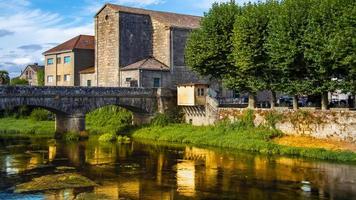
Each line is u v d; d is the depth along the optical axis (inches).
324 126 1692.9
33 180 1195.3
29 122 2743.6
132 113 2421.3
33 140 2031.3
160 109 2305.6
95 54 2785.4
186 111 2295.8
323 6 1685.5
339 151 1547.7
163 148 1806.1
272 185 1143.0
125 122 2469.2
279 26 1787.6
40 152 1679.4
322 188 1109.1
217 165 1421.0
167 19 2709.2
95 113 2635.3
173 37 2598.4
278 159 1521.9
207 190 1095.0
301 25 1745.8
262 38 1887.3
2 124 2677.2
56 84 3139.8
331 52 1596.9
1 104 1792.6
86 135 2060.8
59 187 1120.2
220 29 2085.4
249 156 1589.6
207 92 2220.7
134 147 1838.1
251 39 1888.5
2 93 1792.6
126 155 1628.9
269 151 1652.3
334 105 2352.4
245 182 1178.0
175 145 1897.1
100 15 2743.6
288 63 1754.4
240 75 2007.9
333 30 1638.8
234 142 1804.9
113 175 1270.9
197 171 1327.5
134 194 1056.8
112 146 1865.2
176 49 2608.3
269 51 1851.6
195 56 2143.2
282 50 1761.8
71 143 1940.2
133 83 2490.2
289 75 1822.1
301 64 1772.9
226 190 1096.2
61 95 1964.8
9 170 1334.9
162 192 1077.1
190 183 1169.4
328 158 1513.3
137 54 2674.7
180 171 1327.5
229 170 1338.6
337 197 1028.5
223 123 2048.5
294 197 1031.6
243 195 1049.5
